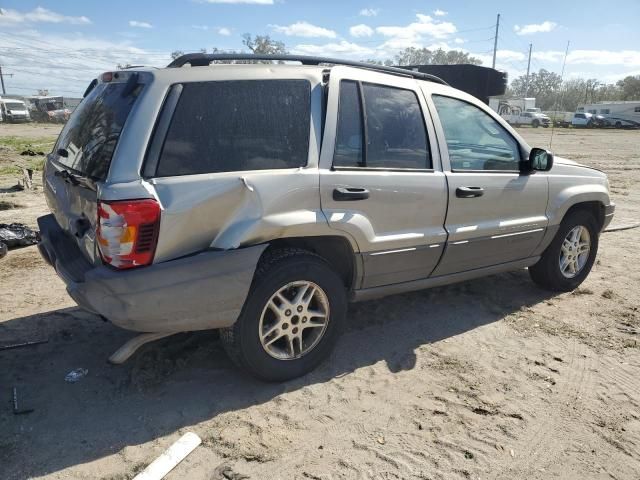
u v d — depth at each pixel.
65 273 3.00
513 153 4.27
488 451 2.76
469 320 4.33
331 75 3.27
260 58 3.22
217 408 3.06
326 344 3.42
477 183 3.91
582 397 3.26
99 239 2.69
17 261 5.62
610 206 5.05
